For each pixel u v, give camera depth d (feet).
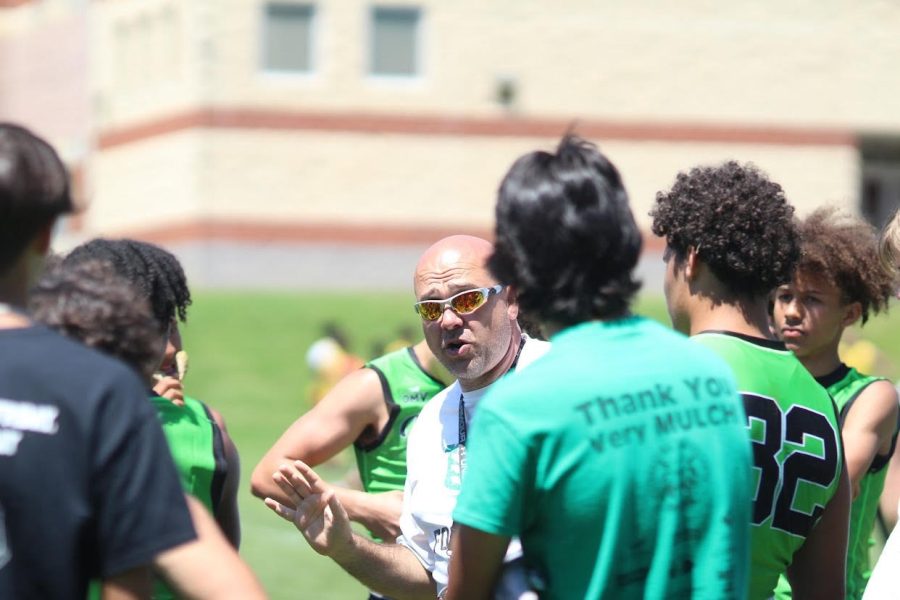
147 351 28.32
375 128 336.08
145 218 347.77
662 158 342.23
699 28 342.64
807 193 346.95
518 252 29.66
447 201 338.54
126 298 28.35
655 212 35.73
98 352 26.30
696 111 343.05
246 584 25.80
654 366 29.66
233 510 40.34
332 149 335.06
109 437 25.35
